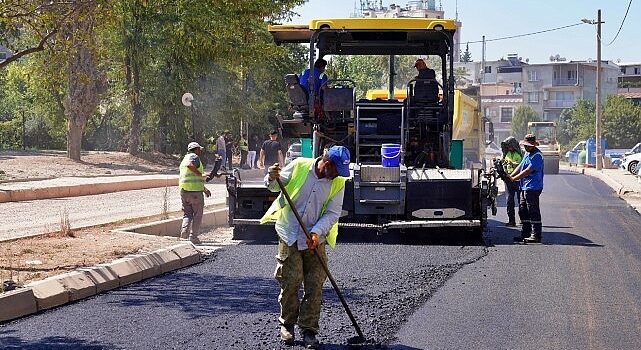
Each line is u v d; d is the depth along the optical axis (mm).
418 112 17312
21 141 51719
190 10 39281
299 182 8641
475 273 12883
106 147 52312
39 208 21266
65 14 13477
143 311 10086
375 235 17062
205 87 44375
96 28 15203
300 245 8562
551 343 8867
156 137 45719
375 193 16078
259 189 16594
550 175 51719
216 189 30609
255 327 9312
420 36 17672
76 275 11086
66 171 32406
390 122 17234
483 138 33250
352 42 17875
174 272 12906
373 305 10477
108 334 8945
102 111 50750
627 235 18422
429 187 16078
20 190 23328
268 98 50188
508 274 12844
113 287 11539
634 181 41094
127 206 22203
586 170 57812
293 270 8602
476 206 16141
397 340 8875
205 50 40531
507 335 9148
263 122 49156
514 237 17422
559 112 117062
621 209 25594
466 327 9469
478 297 11102
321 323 9492
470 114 27969
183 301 10680
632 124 91688
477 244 16234
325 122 17469
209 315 9891
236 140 50062
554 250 15586
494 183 17359
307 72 17453
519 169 16922
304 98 17266
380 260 13898
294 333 8961
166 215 18594
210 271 13008
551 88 117125
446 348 8586
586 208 25781
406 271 12859
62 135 51750
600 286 12023
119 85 44500
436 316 9977
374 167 16078
